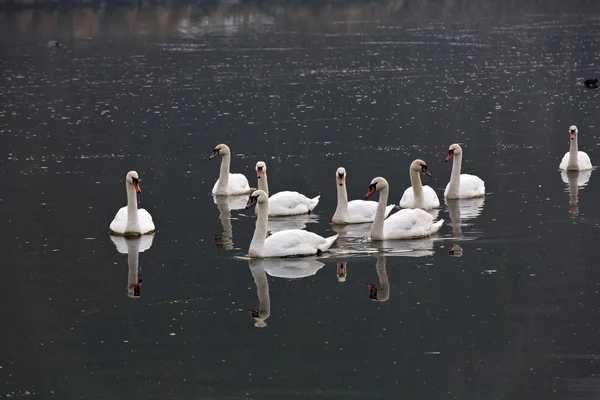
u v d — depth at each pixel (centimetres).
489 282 2686
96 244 3127
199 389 2114
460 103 5878
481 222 3288
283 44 8856
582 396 2045
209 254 2998
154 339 2377
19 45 9019
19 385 2148
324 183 3959
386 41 8981
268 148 4697
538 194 3675
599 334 2334
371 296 2611
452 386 2100
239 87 6581
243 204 3659
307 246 2958
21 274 2836
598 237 3067
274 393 2088
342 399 2053
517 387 2092
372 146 4681
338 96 6181
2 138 5019
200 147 4756
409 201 3500
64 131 5197
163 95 6322
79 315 2531
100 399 2077
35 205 3641
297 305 2564
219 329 2427
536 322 2416
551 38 8969
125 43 9081
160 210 3578
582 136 4866
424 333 2373
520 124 5203
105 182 4025
